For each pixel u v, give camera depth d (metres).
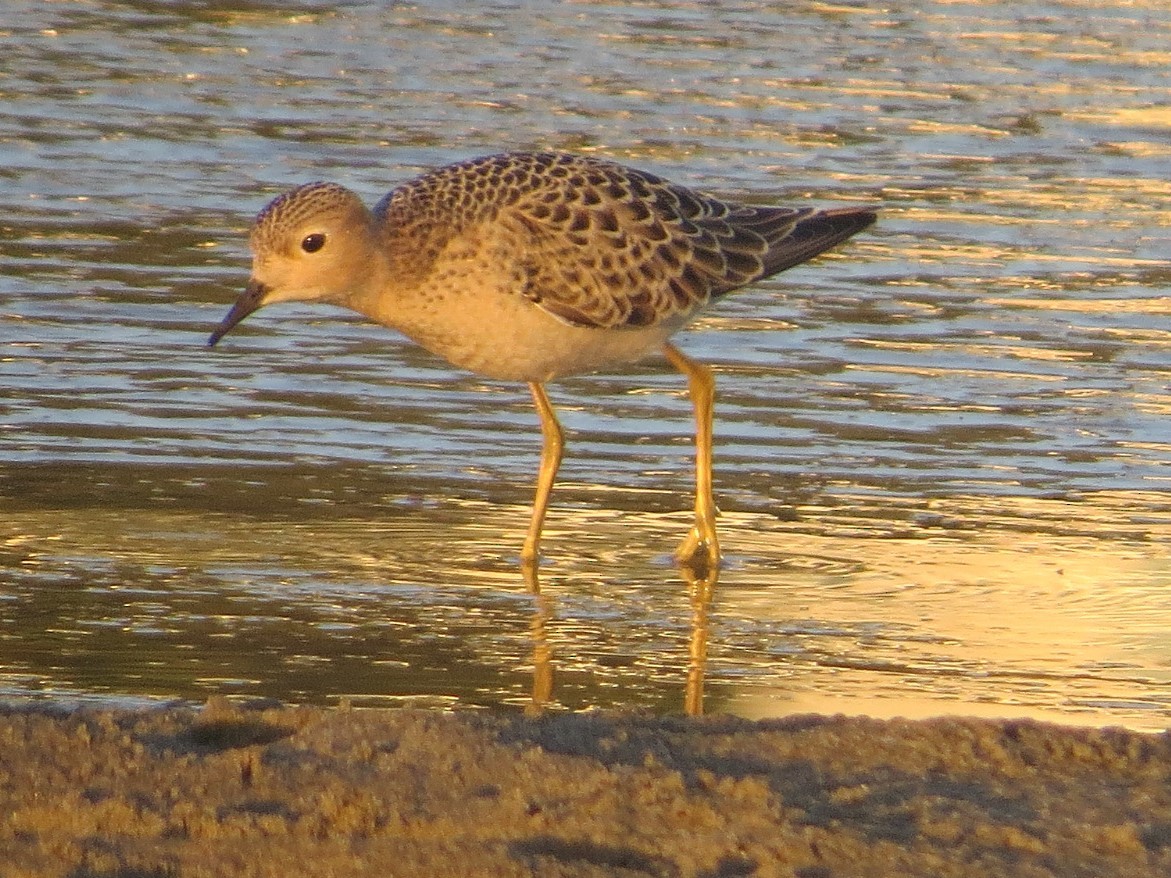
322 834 8.12
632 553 12.24
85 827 8.20
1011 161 20.45
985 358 15.54
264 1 25.98
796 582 11.84
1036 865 7.82
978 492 13.23
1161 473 13.56
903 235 18.19
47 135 20.34
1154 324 16.33
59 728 8.93
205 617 10.99
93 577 11.48
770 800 8.27
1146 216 19.00
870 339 15.87
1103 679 10.48
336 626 10.95
